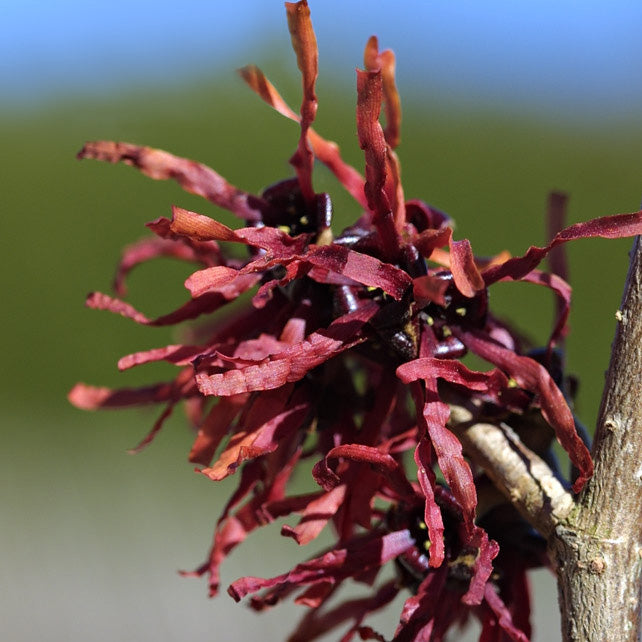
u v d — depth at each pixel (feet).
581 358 4.22
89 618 2.70
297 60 0.76
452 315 0.76
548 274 0.77
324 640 1.91
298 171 0.78
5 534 3.21
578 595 0.76
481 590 0.73
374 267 0.75
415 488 0.76
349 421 0.78
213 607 2.70
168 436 3.67
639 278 0.76
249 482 0.79
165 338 4.40
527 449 0.77
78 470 3.67
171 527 3.29
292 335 0.77
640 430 0.75
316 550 2.82
